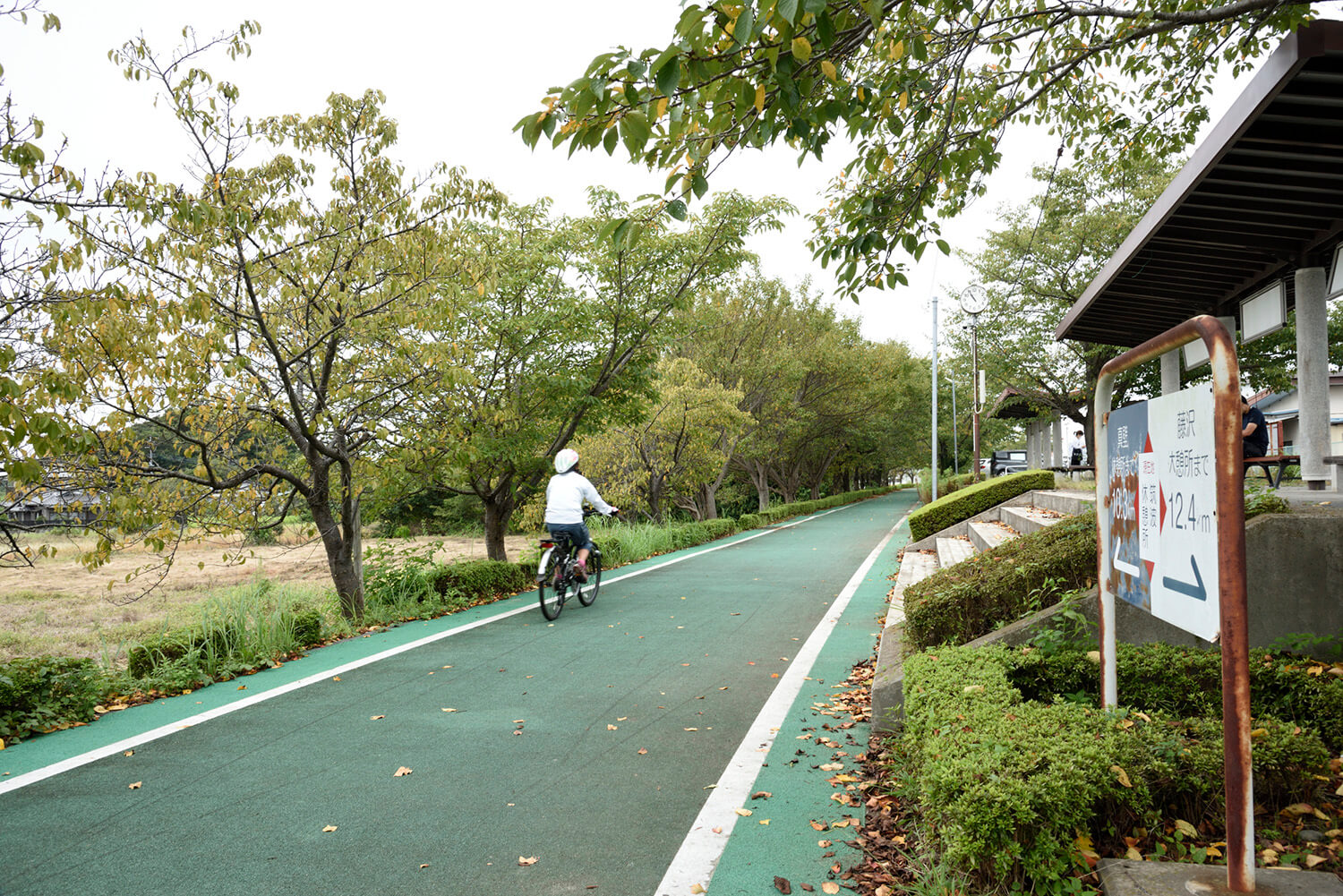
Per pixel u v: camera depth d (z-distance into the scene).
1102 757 3.03
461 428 10.22
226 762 4.66
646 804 3.98
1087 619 4.93
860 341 40.94
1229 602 2.42
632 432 21.17
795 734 5.01
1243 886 2.47
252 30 7.21
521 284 11.90
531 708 5.67
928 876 2.99
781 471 43.44
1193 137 7.29
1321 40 4.85
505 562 11.65
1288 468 15.84
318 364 9.73
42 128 5.39
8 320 5.78
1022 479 15.69
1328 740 3.87
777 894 3.09
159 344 7.32
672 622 8.85
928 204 5.81
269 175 8.52
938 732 3.43
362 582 9.77
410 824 3.78
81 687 5.69
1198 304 10.62
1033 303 26.27
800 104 4.12
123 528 7.23
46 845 3.60
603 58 3.29
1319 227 8.03
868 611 9.28
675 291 13.66
